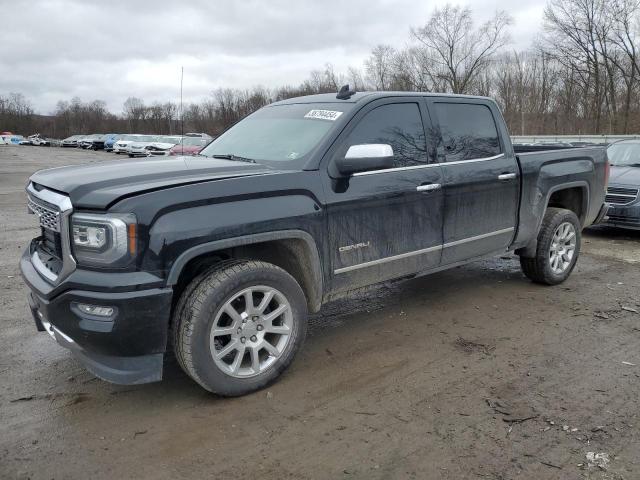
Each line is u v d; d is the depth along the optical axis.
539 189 5.29
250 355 3.48
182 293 3.24
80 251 3.01
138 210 2.93
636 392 3.48
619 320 4.79
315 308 3.79
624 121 40.34
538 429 3.05
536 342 4.30
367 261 3.96
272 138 4.15
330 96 4.40
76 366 3.87
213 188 3.18
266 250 3.73
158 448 2.90
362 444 2.93
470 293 5.57
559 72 45.50
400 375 3.74
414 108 4.37
